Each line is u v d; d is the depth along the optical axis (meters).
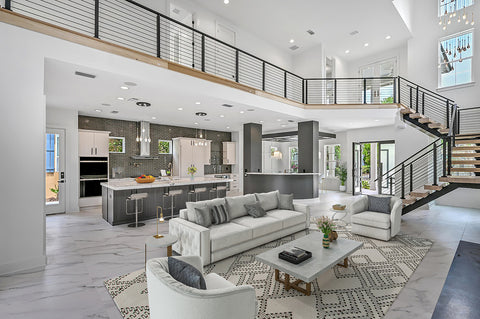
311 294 2.56
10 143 2.90
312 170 7.98
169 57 6.64
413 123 7.00
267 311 2.27
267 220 4.18
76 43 3.38
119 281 2.81
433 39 7.78
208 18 7.09
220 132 11.11
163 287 1.57
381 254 3.63
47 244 4.07
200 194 7.04
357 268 3.18
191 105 5.86
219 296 1.48
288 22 7.60
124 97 5.15
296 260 2.58
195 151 9.52
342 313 2.24
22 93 2.97
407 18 7.71
